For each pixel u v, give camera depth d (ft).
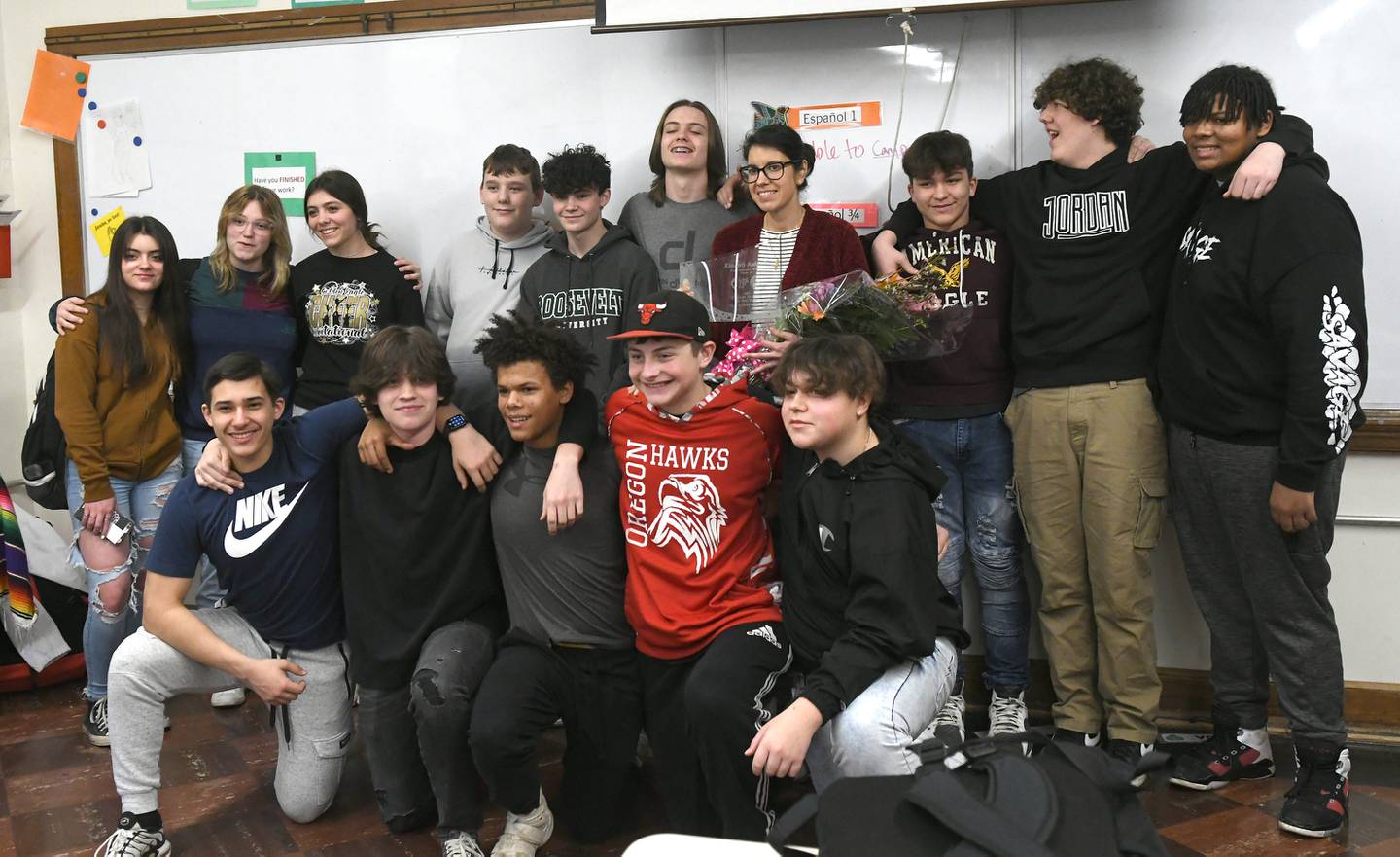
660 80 10.07
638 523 7.24
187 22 11.07
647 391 7.10
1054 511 8.45
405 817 7.79
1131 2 9.00
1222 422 7.59
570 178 8.80
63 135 11.54
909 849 3.32
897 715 6.14
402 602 7.57
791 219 8.59
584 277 9.07
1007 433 8.82
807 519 6.58
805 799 3.65
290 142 10.98
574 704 7.48
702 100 10.00
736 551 7.20
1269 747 8.37
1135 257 8.11
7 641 10.68
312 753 7.84
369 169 10.83
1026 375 8.48
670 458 7.18
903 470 6.34
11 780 8.76
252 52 10.96
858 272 7.91
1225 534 7.97
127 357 9.27
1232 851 7.30
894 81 9.55
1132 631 8.29
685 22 9.35
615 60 10.14
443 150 10.63
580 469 7.42
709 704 6.48
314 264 9.88
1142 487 8.16
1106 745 8.66
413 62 10.59
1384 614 8.96
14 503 11.18
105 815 8.13
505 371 7.18
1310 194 7.12
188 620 7.34
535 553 7.41
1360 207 8.77
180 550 7.44
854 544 6.23
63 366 9.17
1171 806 7.98
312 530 7.61
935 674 6.37
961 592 9.38
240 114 11.07
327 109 10.85
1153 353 8.21
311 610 7.74
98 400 9.34
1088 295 8.18
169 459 9.71
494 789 7.00
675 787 7.37
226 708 10.16
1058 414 8.28
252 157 11.10
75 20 11.48
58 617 10.78
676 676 7.20
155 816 7.43
